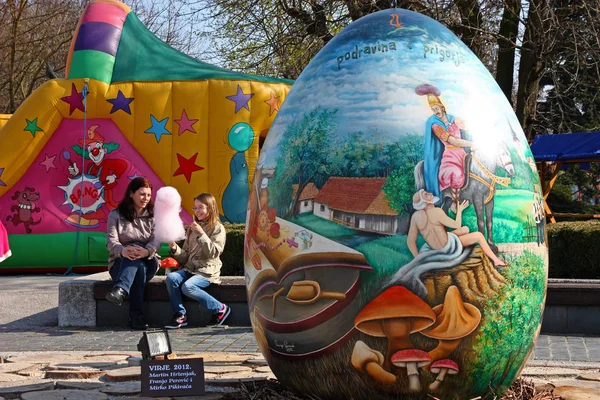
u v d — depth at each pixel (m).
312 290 3.27
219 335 6.92
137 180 7.47
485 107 3.45
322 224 3.27
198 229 7.46
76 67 12.44
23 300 9.29
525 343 3.46
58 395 4.16
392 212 3.18
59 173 12.19
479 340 3.24
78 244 12.05
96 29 12.81
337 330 3.24
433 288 3.15
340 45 3.60
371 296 3.17
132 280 7.27
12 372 4.94
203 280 7.47
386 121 3.29
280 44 20.28
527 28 18.59
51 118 12.09
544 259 3.50
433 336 3.17
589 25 18.02
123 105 12.31
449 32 3.67
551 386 4.10
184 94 12.42
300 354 3.38
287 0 20.42
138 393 4.19
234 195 12.36
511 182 3.35
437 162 3.22
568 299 7.00
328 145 3.34
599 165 25.42
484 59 20.50
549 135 18.59
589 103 24.52
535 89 20.30
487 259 3.22
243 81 12.59
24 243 11.91
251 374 4.64
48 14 27.16
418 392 3.25
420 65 3.44
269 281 3.46
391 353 3.19
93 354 5.66
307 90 3.57
